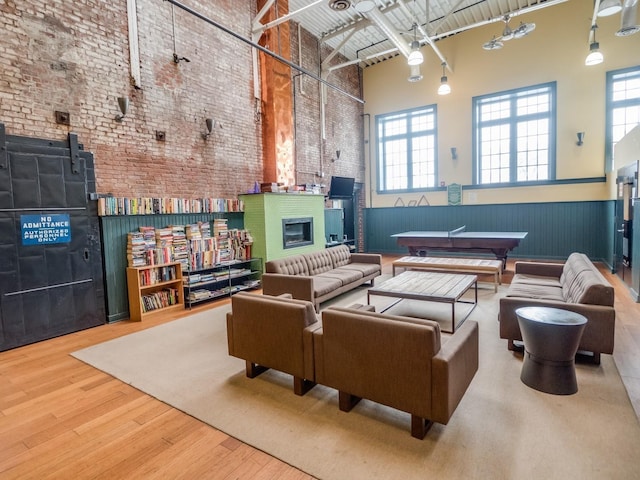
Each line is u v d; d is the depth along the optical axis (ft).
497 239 22.24
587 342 9.46
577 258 13.62
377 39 29.55
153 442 6.96
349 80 32.86
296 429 7.19
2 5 12.26
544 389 8.30
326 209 28.30
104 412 8.06
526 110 28.19
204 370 10.05
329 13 25.36
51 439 7.14
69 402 8.54
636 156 16.55
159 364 10.55
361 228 35.09
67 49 13.91
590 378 8.89
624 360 9.86
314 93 28.40
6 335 12.17
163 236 16.26
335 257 19.84
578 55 25.73
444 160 31.30
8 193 12.24
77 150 14.01
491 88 28.86
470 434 6.85
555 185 27.22
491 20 22.63
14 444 7.01
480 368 9.60
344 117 32.30
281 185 22.30
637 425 6.99
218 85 20.07
